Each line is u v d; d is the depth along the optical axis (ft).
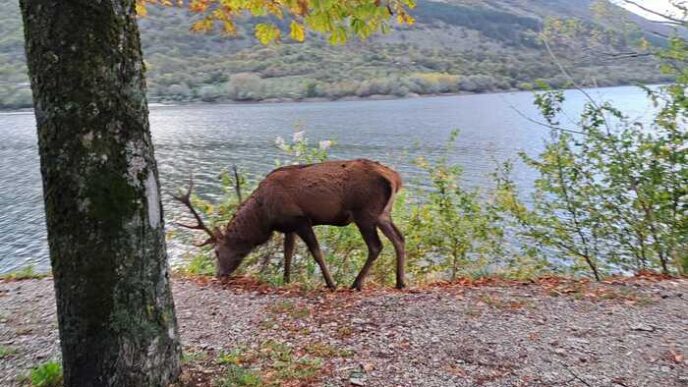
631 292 21.48
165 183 94.17
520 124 183.52
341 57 436.76
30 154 156.97
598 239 29.40
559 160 29.19
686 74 27.68
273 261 30.83
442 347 16.66
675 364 15.46
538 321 18.63
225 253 24.52
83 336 11.71
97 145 11.31
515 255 31.30
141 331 12.15
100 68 11.23
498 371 15.24
